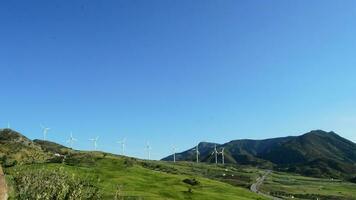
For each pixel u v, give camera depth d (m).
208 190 161.00
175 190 140.62
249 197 160.62
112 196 38.78
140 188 135.62
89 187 36.44
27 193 33.03
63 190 32.38
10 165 70.69
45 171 37.53
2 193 36.44
